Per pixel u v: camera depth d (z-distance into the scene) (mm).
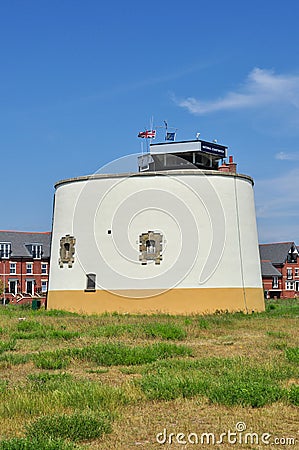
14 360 15781
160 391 11406
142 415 10117
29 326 24016
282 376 12953
